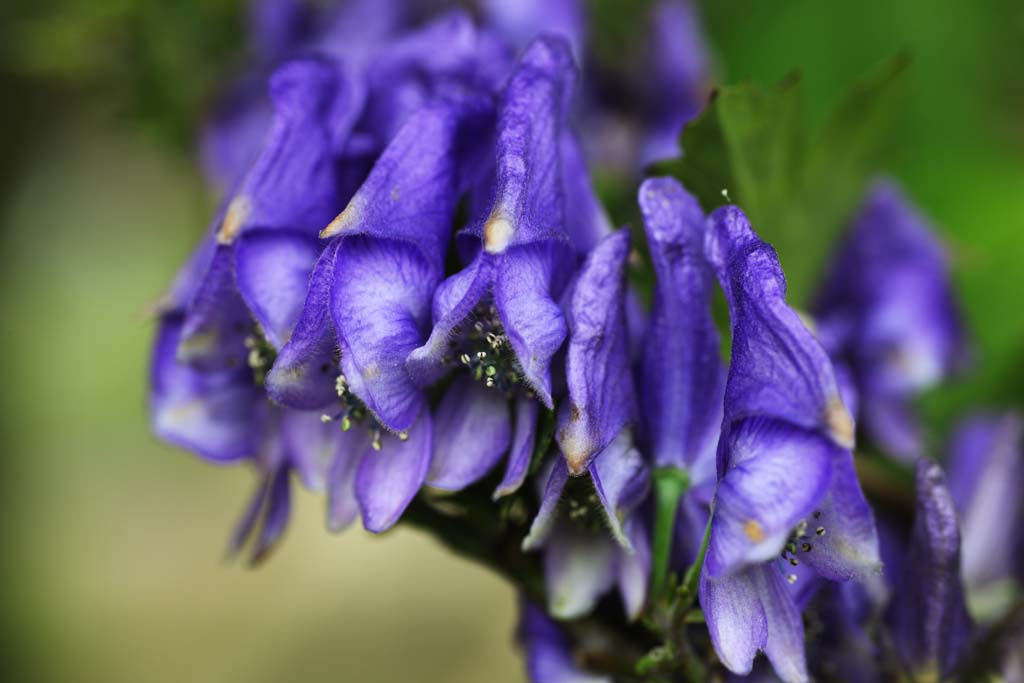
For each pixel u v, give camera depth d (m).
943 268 0.35
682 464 0.27
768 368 0.26
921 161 0.40
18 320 0.72
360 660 0.70
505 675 0.68
